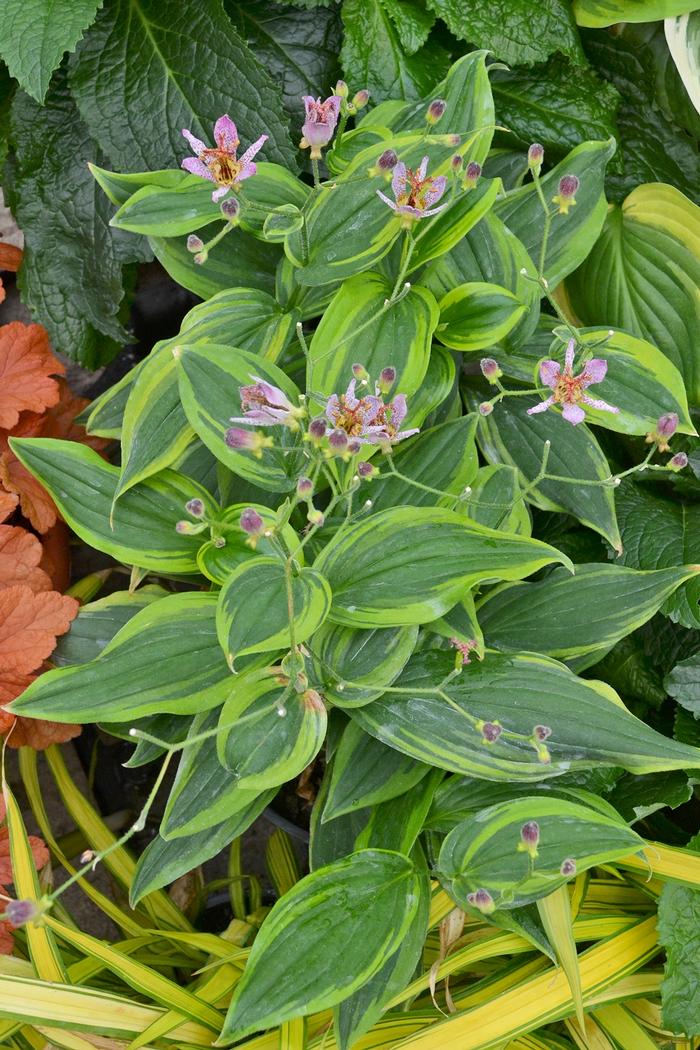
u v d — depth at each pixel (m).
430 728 0.88
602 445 1.04
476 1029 0.88
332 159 0.95
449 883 0.86
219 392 0.88
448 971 0.90
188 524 0.86
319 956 0.84
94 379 1.19
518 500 0.89
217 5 0.98
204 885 1.11
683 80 1.01
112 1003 0.90
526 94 1.03
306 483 0.82
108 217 1.03
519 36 1.01
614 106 1.04
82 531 0.92
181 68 0.99
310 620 0.85
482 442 0.96
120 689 0.88
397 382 0.90
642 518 1.00
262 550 0.89
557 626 0.92
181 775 0.88
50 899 0.80
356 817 0.93
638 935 0.92
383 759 0.90
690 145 1.05
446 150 0.92
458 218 0.92
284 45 1.03
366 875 0.87
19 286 1.07
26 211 1.04
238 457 0.88
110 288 1.04
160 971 1.03
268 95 0.98
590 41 1.06
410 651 0.88
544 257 0.92
